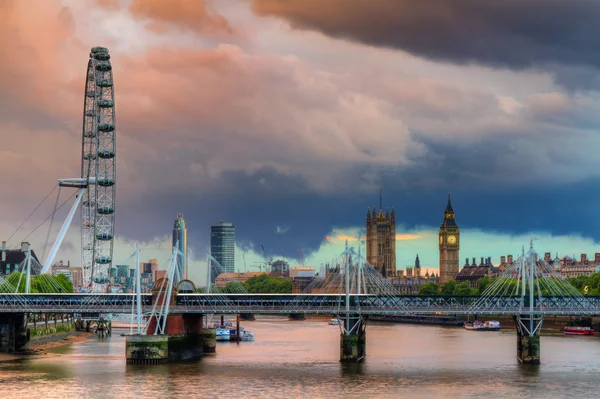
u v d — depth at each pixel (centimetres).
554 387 19388
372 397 18162
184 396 18162
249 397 18075
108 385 19400
